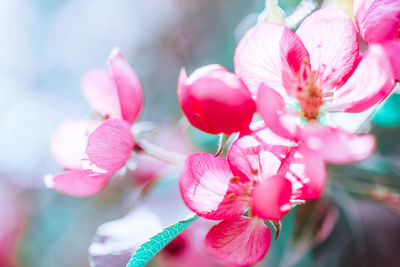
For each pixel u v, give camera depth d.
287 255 0.30
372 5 0.25
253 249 0.25
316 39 0.25
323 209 0.30
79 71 0.49
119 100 0.28
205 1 0.41
